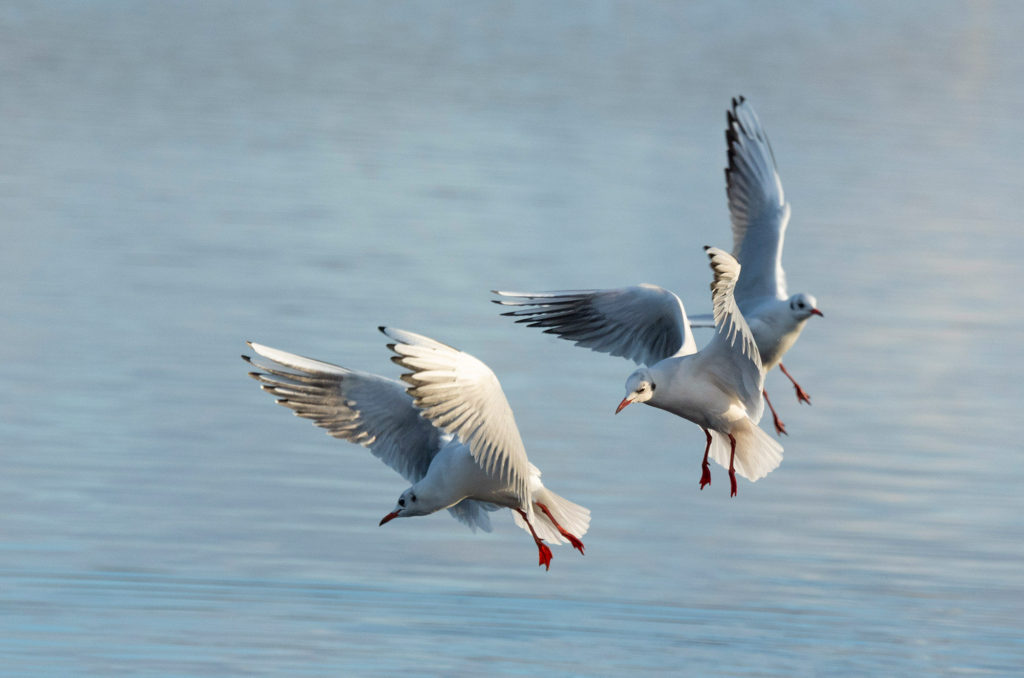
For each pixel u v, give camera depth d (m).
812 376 20.31
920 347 21.83
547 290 23.38
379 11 69.06
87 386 17.92
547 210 29.97
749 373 9.82
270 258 24.95
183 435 16.41
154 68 48.38
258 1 69.75
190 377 18.48
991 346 22.02
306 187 31.30
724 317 9.23
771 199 12.94
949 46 65.12
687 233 28.39
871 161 38.03
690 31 66.94
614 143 38.78
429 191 31.39
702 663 11.84
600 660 11.85
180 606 12.38
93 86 43.97
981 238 29.69
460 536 14.24
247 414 17.25
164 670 11.31
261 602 12.53
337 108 42.38
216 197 29.86
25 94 41.78
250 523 14.09
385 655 11.72
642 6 75.56
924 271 26.61
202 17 62.69
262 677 11.30
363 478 15.45
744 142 12.98
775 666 11.86
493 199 30.83
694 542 14.24
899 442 17.59
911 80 54.25
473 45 59.19
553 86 48.81
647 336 10.73
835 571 13.69
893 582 13.45
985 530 14.82
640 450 16.84
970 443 17.64
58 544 13.38
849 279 25.73
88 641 11.72
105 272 23.56
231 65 50.06
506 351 20.27
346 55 54.47
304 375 10.18
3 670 11.21
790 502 15.50
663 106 45.69
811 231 29.47
